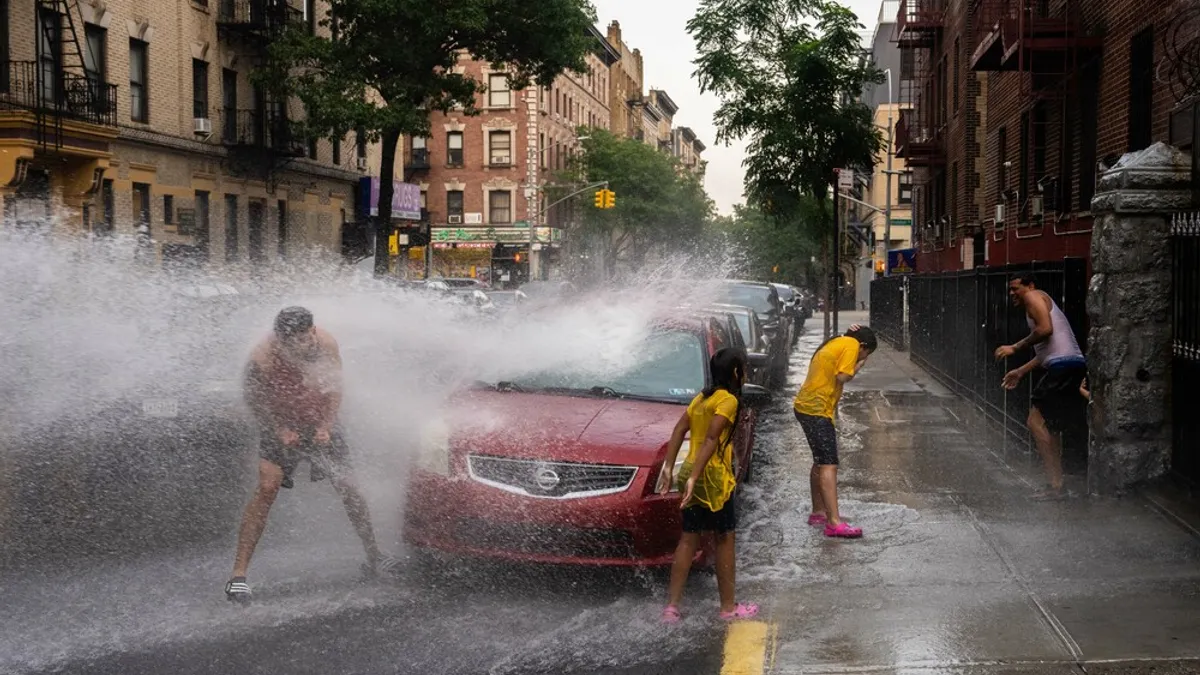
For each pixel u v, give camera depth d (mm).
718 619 6238
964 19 26969
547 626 6133
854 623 6109
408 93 33531
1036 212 18031
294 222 39281
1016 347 9656
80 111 26219
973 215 26906
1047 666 5348
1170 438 8727
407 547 7133
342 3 32938
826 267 27703
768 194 26969
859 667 5418
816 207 29484
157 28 30828
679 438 6422
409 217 50281
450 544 6844
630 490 6742
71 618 6090
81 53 26281
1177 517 8109
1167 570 6961
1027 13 17234
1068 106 16547
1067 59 15734
